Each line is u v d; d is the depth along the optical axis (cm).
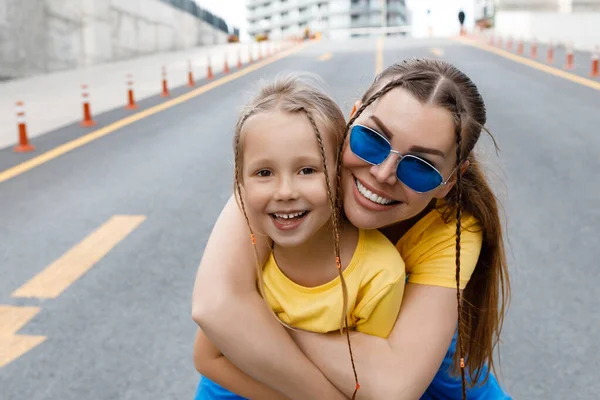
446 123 127
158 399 331
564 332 387
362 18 16288
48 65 2633
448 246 149
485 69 2138
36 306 439
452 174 135
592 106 1298
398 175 129
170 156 923
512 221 595
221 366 150
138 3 3531
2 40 2277
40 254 539
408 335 142
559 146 912
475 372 179
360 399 139
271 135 120
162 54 3775
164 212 652
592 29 3369
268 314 140
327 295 140
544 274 472
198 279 142
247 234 143
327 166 126
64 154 962
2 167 882
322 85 133
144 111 1407
